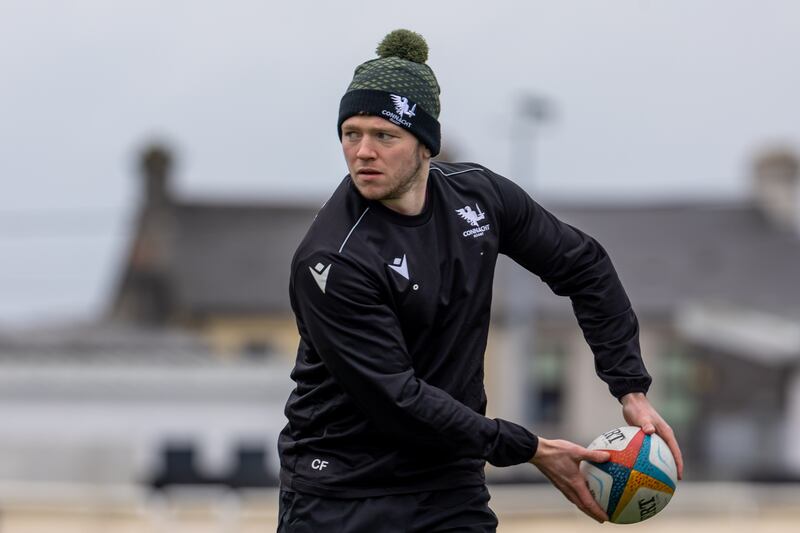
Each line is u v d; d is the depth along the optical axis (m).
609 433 16.27
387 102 14.24
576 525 43.34
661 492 15.99
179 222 160.50
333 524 15.14
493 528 15.69
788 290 154.25
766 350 133.62
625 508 15.95
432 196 14.96
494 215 15.31
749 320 136.38
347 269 14.41
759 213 166.88
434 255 14.75
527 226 15.65
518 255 15.84
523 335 122.81
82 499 44.78
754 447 131.62
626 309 16.12
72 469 90.19
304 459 15.38
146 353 100.50
